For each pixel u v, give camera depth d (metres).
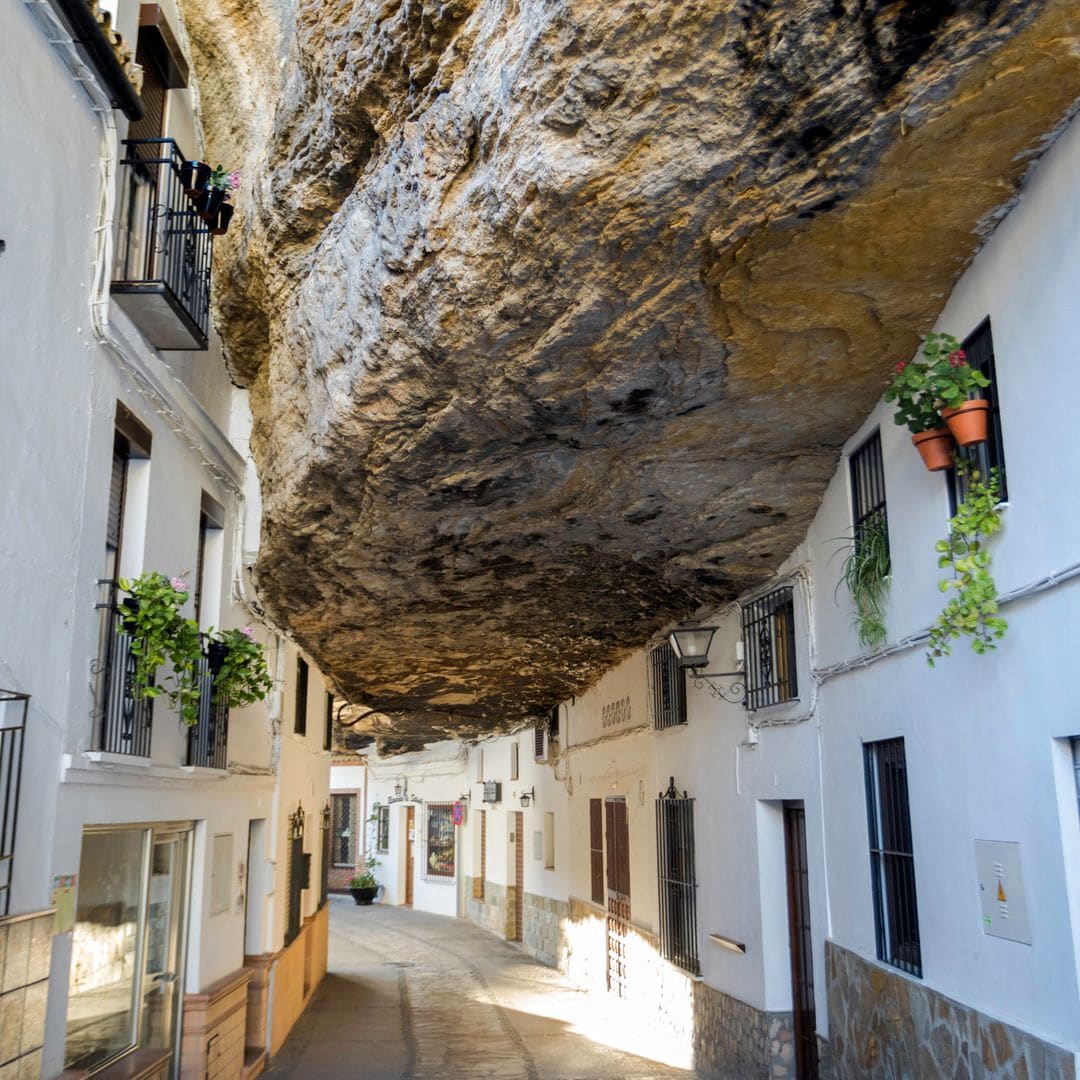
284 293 6.74
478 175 4.29
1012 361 4.05
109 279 5.25
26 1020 4.13
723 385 5.23
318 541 7.64
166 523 6.34
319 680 13.00
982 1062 4.24
